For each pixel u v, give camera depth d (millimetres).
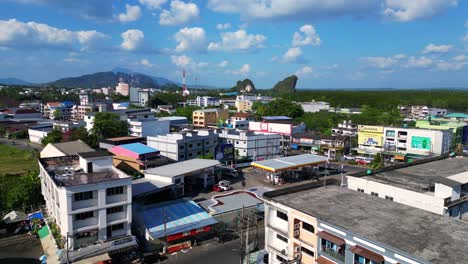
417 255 20828
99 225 37688
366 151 99688
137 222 45156
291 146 114438
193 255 41250
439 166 47094
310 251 28391
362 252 23109
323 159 78438
